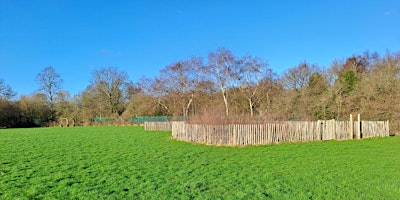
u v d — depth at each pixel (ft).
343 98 114.21
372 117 95.81
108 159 43.14
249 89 169.27
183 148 55.72
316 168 35.40
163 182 29.14
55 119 190.90
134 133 100.12
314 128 68.44
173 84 185.16
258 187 27.04
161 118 169.89
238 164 38.58
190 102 180.86
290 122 66.13
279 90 165.37
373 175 31.45
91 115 195.00
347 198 23.72
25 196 24.86
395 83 102.06
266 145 59.52
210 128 62.44
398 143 61.87
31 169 35.83
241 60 169.68
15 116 174.81
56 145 62.03
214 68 173.47
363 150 51.31
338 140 68.80
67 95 209.05
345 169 34.68
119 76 210.18
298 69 173.58
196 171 34.22
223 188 26.78
